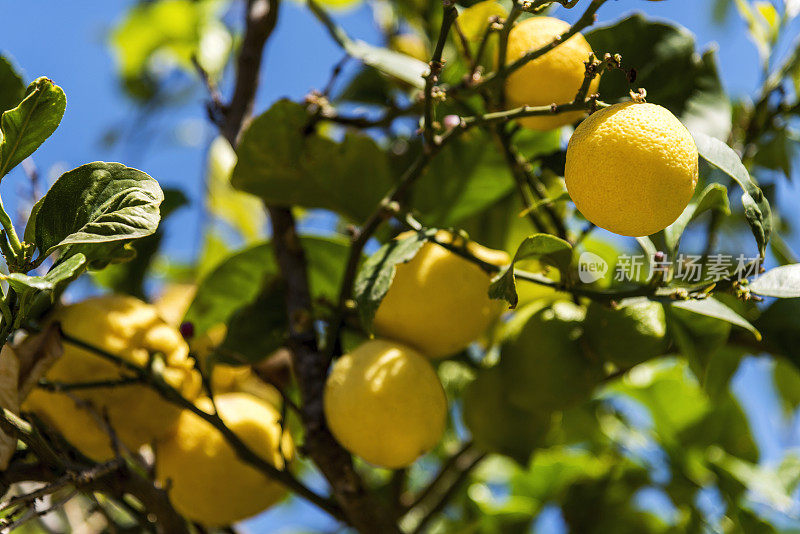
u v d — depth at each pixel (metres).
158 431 1.07
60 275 0.93
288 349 1.10
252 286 1.18
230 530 1.15
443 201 1.18
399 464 1.04
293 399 1.20
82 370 1.03
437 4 1.34
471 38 1.11
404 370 1.03
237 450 1.05
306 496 1.07
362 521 1.06
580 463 1.32
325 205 1.15
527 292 1.16
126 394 1.04
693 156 0.94
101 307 1.05
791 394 1.32
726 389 1.20
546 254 1.00
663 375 1.28
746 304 1.12
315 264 1.18
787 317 1.12
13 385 1.00
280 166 1.12
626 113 0.94
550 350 1.08
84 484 0.99
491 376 1.12
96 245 0.98
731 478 1.23
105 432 1.05
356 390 1.02
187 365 1.07
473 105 1.15
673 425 1.28
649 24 1.09
